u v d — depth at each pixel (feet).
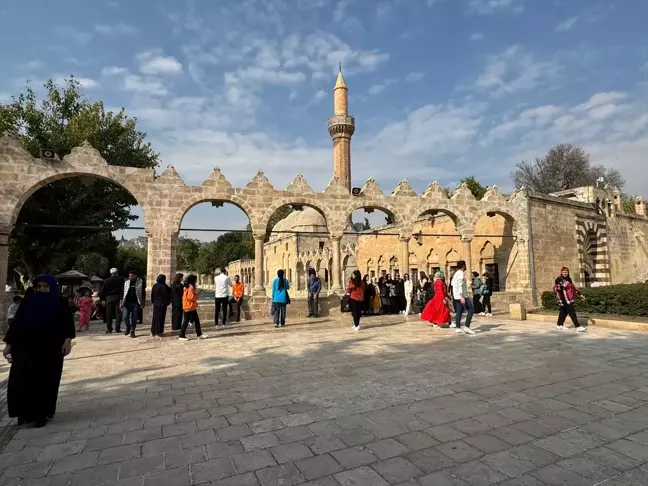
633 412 20.11
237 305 59.52
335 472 14.14
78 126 77.05
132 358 34.76
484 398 22.38
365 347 37.96
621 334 44.57
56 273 102.78
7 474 14.39
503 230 88.53
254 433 17.79
